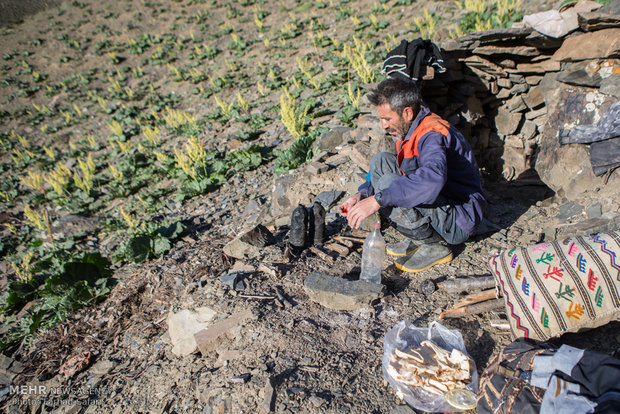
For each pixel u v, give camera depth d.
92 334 4.12
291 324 3.10
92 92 13.98
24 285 5.89
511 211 4.26
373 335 2.89
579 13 4.12
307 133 7.19
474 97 5.11
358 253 3.85
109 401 3.18
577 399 1.84
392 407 2.34
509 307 2.54
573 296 2.39
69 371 3.68
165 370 3.20
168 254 5.07
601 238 2.49
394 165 3.37
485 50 4.74
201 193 7.12
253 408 2.51
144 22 18.27
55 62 16.09
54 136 12.23
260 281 3.70
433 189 2.74
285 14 15.84
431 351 2.50
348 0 14.88
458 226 3.29
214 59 14.11
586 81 4.18
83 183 8.63
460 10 10.72
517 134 5.34
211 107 11.29
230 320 3.27
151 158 9.28
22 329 4.79
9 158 11.61
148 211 7.22
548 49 4.66
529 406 1.98
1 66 15.95
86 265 5.13
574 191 4.02
